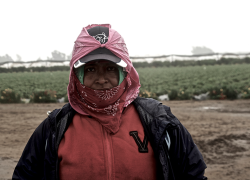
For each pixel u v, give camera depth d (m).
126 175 1.26
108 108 1.34
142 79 26.94
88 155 1.28
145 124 1.36
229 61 48.69
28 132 7.61
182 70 36.09
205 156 5.48
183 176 1.37
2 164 4.93
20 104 15.00
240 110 11.61
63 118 1.38
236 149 5.92
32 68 49.31
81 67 1.37
